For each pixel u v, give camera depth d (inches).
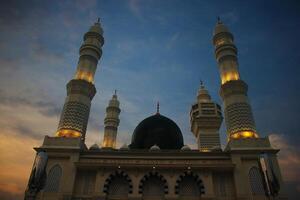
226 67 1910.7
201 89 2706.7
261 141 1557.6
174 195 1413.6
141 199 1408.7
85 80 1849.2
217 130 2276.1
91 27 2130.9
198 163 1486.2
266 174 1409.9
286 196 1359.5
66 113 1724.9
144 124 1962.4
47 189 1411.2
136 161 1519.4
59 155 1518.2
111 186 1469.0
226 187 1450.5
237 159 1492.4
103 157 1540.4
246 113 1695.4
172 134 1897.1
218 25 2124.8
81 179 1480.1
